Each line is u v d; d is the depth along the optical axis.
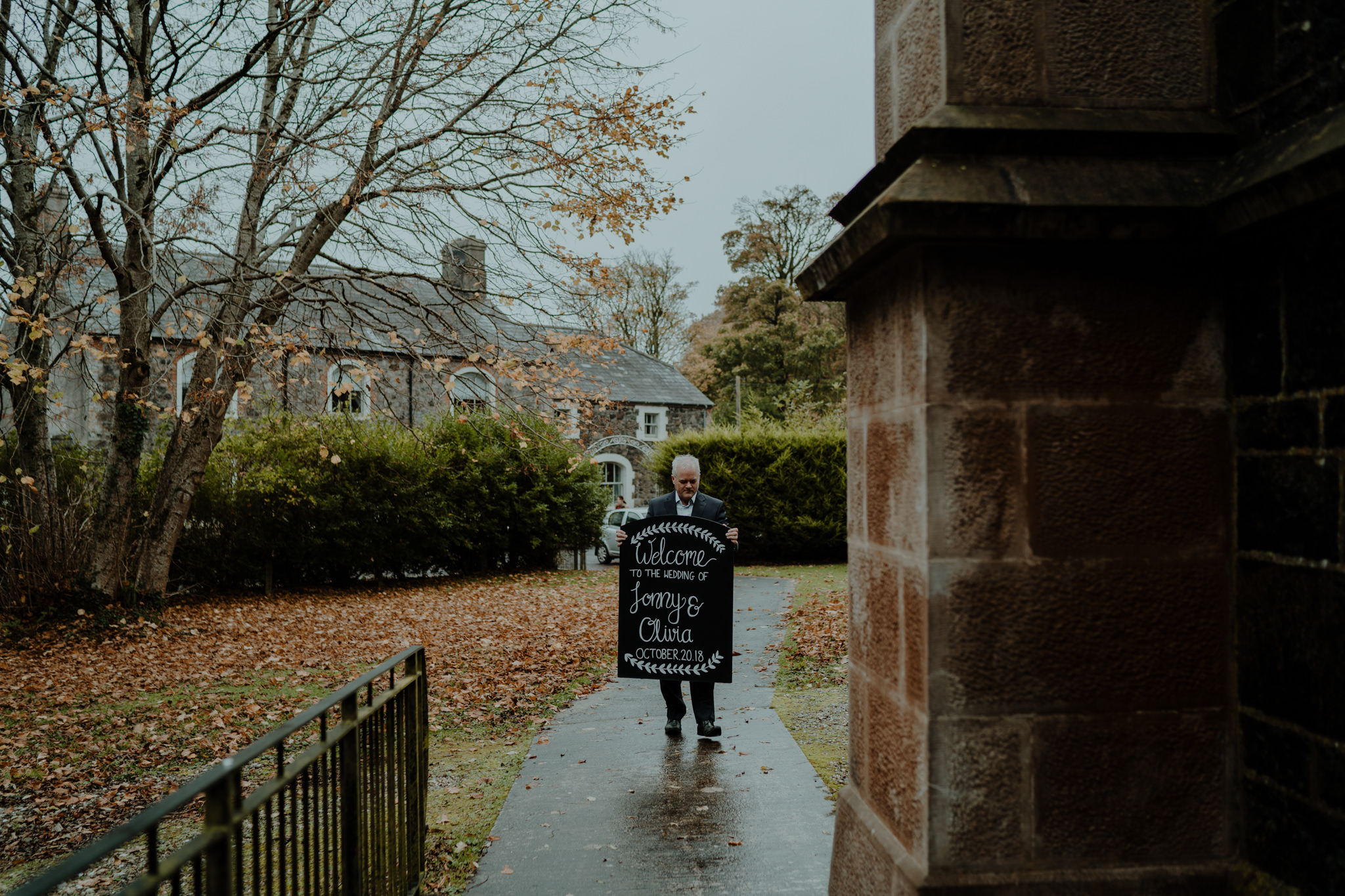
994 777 1.94
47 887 1.21
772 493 18.44
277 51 10.73
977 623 1.94
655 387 32.19
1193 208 1.88
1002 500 1.95
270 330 9.48
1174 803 1.96
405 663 3.19
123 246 10.75
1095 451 1.97
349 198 9.45
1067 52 2.08
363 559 15.52
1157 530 1.97
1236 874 1.94
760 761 4.73
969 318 1.95
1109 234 1.90
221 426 11.75
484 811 4.13
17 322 7.71
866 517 2.45
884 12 2.56
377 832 2.67
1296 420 1.78
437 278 10.09
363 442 15.59
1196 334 2.01
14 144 8.67
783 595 12.69
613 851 3.56
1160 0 2.11
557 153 9.80
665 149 9.93
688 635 5.10
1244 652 1.95
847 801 2.56
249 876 3.73
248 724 6.43
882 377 2.28
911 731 2.05
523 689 7.09
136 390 10.87
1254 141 1.95
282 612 12.57
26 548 10.66
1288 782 1.81
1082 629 1.95
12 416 10.79
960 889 1.91
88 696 7.39
